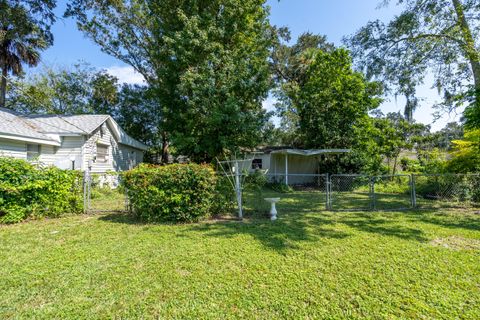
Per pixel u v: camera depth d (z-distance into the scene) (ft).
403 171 49.34
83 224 17.80
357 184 44.50
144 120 69.77
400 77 28.71
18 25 36.11
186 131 39.22
